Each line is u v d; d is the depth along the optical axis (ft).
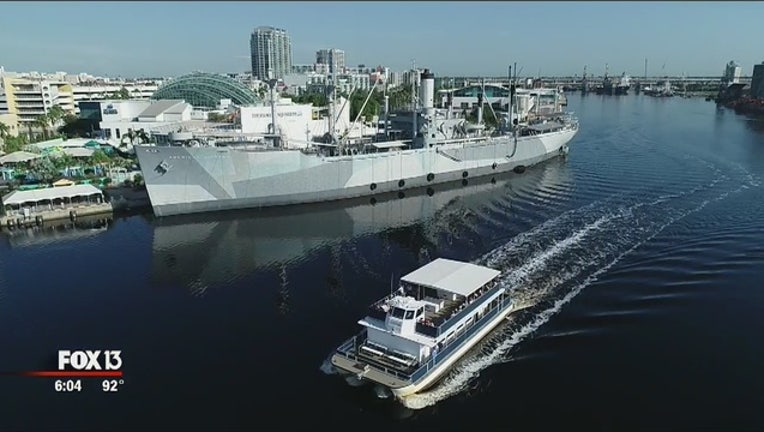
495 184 385.70
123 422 127.34
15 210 298.76
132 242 262.67
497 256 228.84
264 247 254.06
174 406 132.77
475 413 128.26
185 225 290.35
